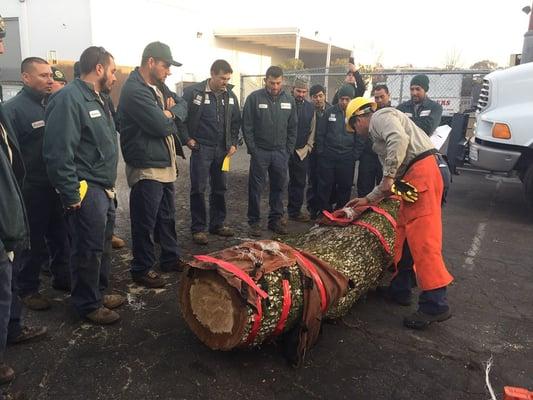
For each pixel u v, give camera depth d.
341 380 2.80
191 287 2.90
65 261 3.81
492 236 5.62
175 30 17.72
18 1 15.34
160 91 3.95
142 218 3.79
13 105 3.37
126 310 3.55
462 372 2.92
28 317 3.40
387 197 4.03
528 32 8.07
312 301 2.83
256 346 2.95
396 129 3.24
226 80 4.75
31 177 3.40
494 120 6.16
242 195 7.42
